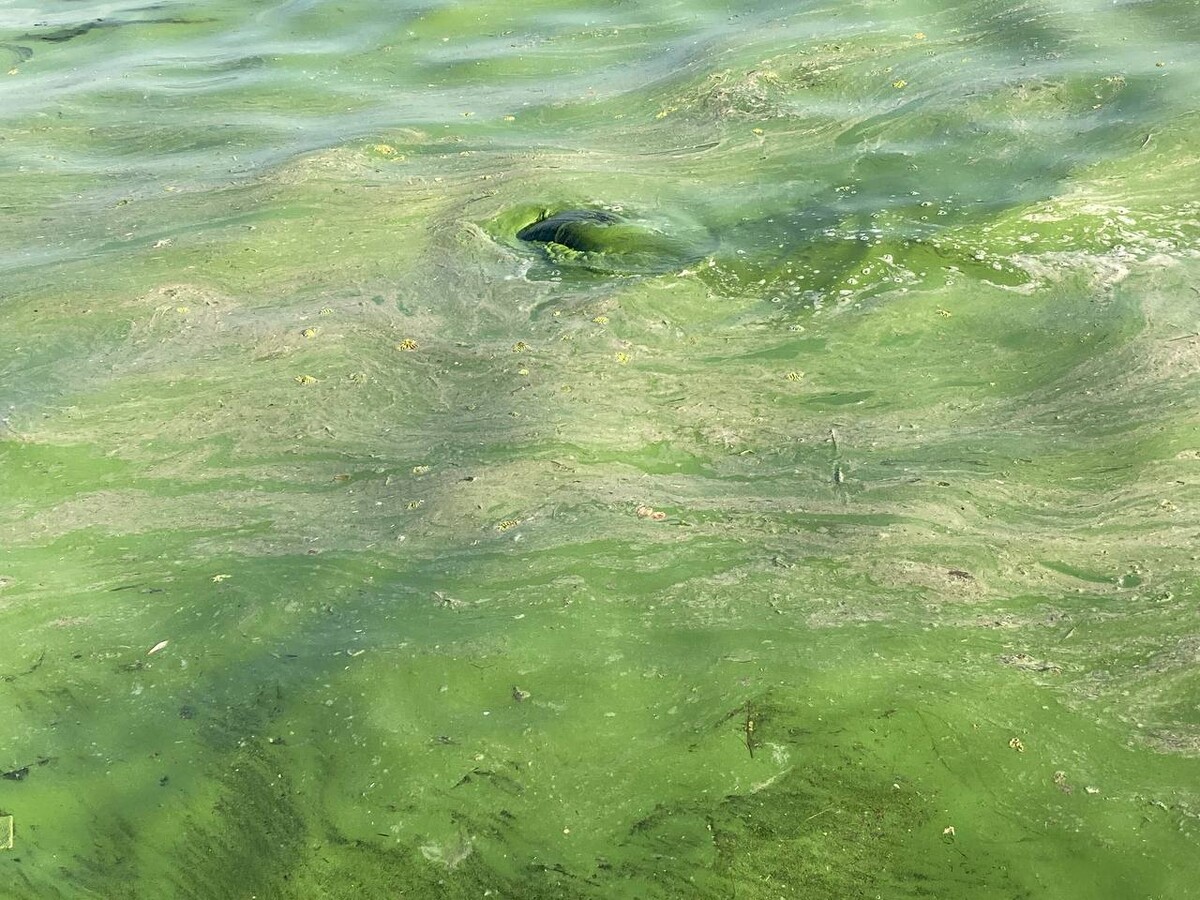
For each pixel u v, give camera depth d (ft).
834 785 8.89
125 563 10.46
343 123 16.84
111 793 9.05
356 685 9.52
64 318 13.02
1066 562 9.98
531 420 11.42
